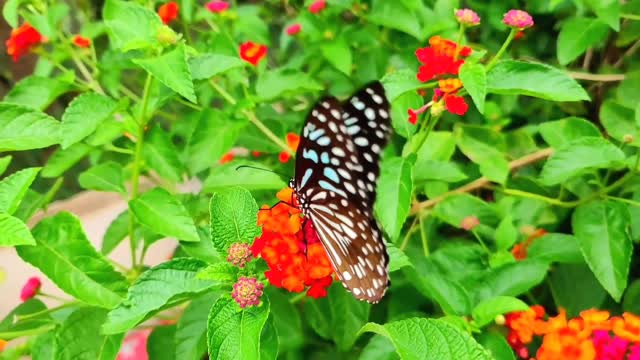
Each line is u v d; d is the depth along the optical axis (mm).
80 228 270
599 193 309
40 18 383
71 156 343
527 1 426
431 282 286
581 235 299
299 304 340
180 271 246
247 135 384
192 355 293
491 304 255
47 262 265
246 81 379
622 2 387
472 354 188
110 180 343
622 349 238
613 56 424
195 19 474
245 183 324
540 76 272
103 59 362
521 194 336
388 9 401
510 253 305
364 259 248
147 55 304
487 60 439
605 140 289
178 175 335
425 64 282
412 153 298
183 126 425
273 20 562
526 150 385
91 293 267
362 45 434
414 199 345
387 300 353
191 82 258
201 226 294
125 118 331
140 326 339
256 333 221
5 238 228
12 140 252
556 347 242
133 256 340
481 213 343
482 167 337
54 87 344
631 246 292
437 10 410
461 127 372
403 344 192
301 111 443
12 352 326
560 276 330
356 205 245
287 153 379
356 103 248
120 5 279
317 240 245
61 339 277
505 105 415
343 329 310
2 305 565
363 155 252
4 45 634
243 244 235
